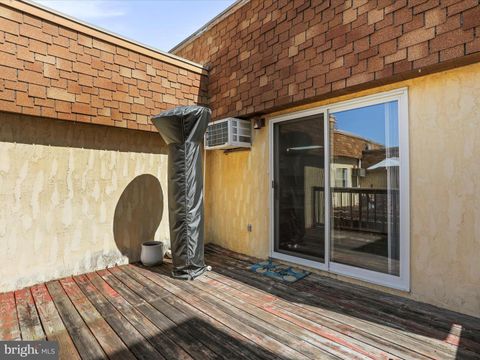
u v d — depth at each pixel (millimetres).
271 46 3928
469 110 2533
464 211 2561
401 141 2932
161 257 4246
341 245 3459
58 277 3660
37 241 3523
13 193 3367
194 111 3617
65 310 2758
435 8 2492
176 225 3664
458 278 2588
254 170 4574
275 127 4270
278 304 2840
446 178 2656
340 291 3135
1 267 3256
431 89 2742
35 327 2449
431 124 2740
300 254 3920
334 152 3518
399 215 2963
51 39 3428
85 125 3955
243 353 2064
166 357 2025
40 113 3354
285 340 2217
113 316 2631
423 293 2793
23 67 3229
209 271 3863
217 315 2631
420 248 2811
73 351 2111
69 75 3576
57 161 3705
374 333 2295
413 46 2625
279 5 3809
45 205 3600
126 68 4102
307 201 3830
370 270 3197
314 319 2533
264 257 4383
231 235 4984
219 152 5266
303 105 3812
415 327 2369
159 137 4766
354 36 3037
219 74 4875
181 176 3635
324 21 3299
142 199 4547
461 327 2354
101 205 4090
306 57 3488
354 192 3326
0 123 3287
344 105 3387
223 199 5160
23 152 3445
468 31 2314
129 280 3574
